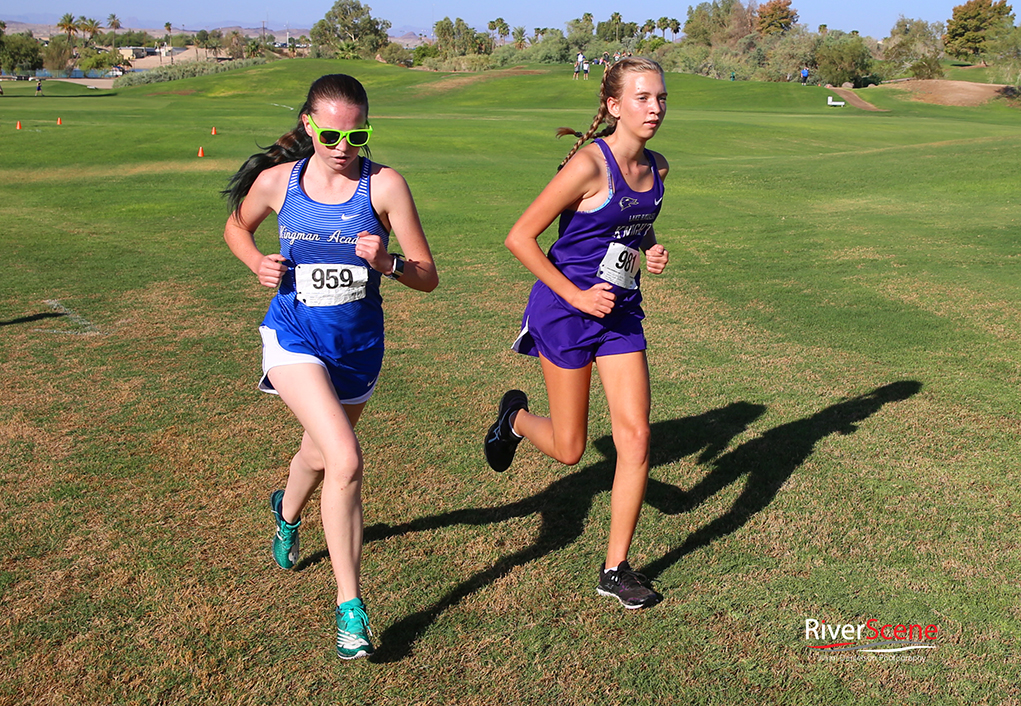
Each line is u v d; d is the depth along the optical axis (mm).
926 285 8133
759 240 11008
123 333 6664
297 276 2871
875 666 2623
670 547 3355
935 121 38438
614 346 3135
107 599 2945
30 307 7504
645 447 3043
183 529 3445
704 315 7215
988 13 111312
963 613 2893
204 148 21547
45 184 16906
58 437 4426
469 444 4391
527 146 24000
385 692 2504
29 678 2533
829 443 4371
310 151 2934
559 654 2684
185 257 10148
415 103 54906
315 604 2941
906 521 3527
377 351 3027
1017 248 9883
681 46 93875
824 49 69875
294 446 4328
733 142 27172
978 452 4242
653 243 3430
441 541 3389
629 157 3039
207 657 2639
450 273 9188
